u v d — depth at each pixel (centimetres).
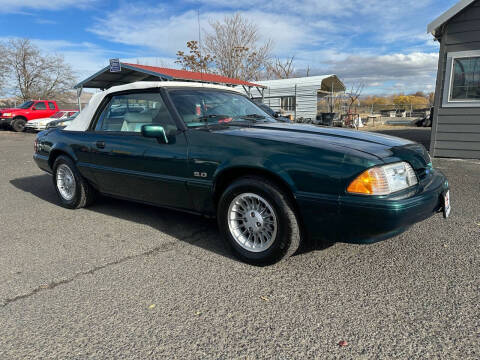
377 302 233
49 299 243
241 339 199
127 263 298
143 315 223
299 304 232
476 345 190
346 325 210
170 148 324
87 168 416
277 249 271
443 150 852
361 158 243
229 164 285
